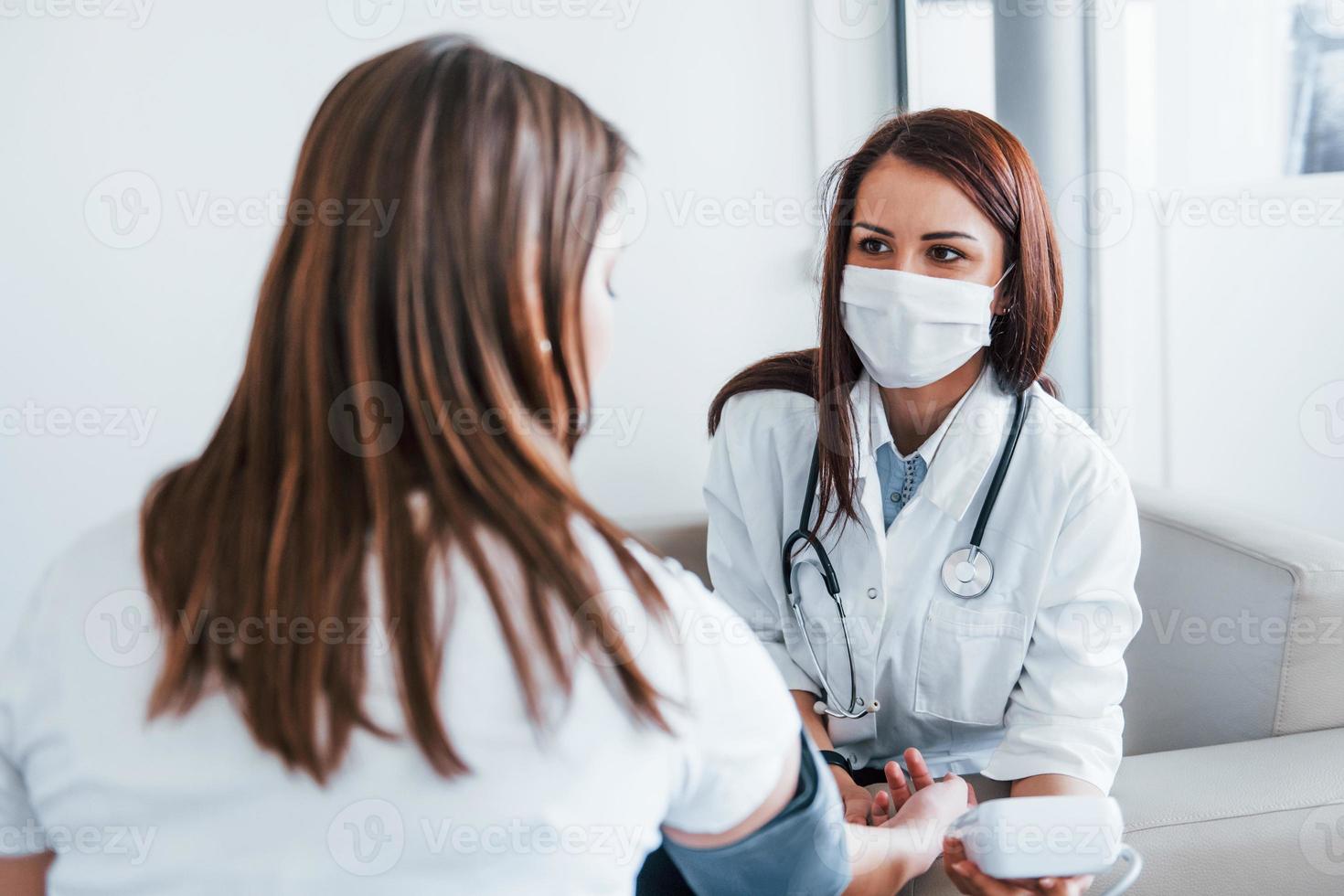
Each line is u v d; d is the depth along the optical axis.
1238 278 1.69
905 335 1.10
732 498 1.34
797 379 1.31
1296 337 1.59
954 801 0.94
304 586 0.51
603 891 0.53
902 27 2.31
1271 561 1.17
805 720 1.21
